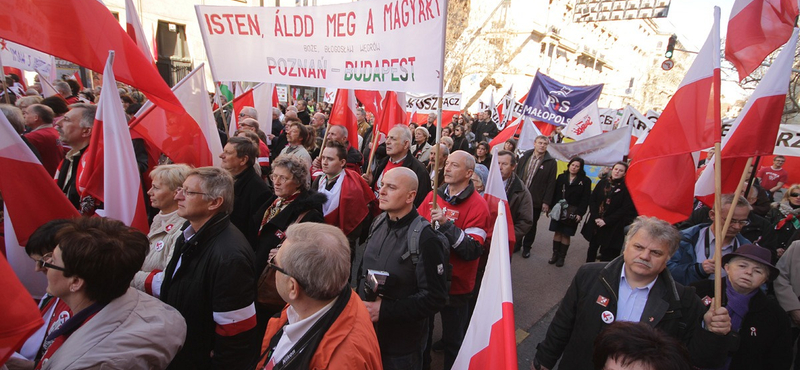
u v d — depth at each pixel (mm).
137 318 1527
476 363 1561
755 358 2324
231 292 1938
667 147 2768
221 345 1956
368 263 2307
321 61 3508
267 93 6953
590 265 2250
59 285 1456
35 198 1979
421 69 2742
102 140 2465
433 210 2664
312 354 1328
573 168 5723
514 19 27094
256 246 3170
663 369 1180
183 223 2305
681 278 2760
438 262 2117
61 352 1398
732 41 2838
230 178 2156
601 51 41531
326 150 3547
